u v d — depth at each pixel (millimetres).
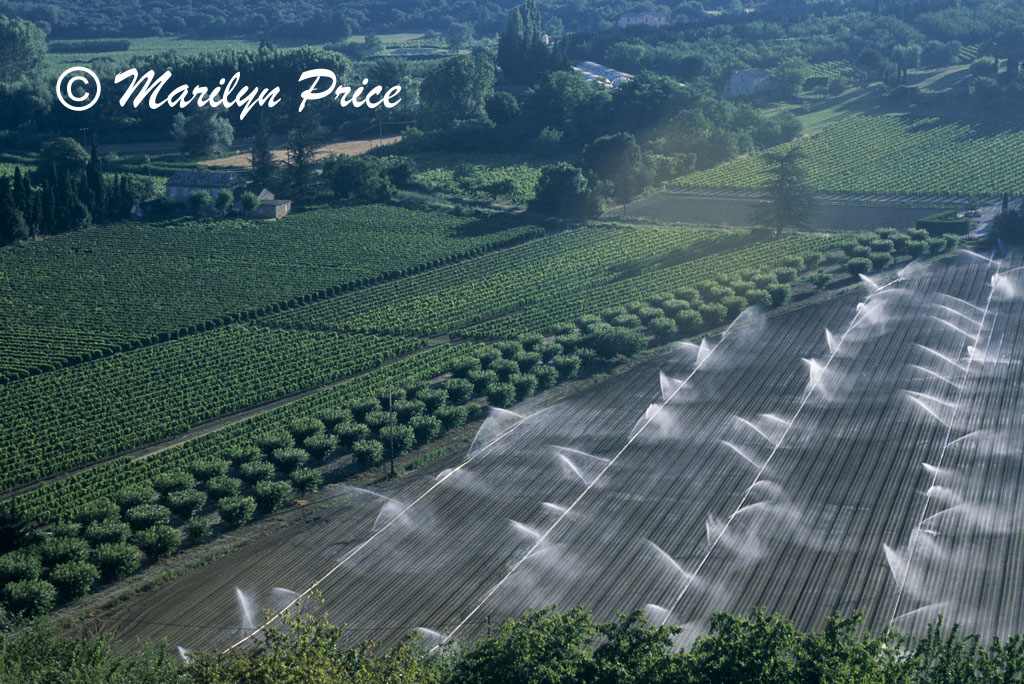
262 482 123125
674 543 111062
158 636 98250
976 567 103812
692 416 141375
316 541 114750
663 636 74000
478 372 156750
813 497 119062
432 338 184625
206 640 97312
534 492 123125
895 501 117188
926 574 103062
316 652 71250
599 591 103438
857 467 125188
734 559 107500
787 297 182875
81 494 129875
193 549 114688
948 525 111688
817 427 135875
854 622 73125
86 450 144250
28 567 104812
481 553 110875
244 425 149500
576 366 157750
